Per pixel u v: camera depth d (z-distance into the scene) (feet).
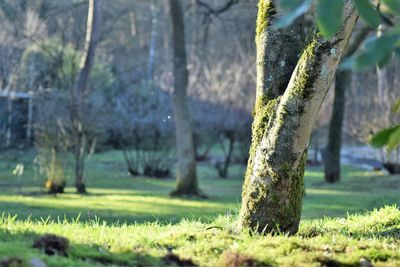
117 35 173.58
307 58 17.92
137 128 106.93
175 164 122.83
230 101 115.85
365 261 16.05
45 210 46.39
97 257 14.78
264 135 19.16
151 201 61.77
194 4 82.38
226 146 148.05
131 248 16.03
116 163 113.39
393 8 5.83
